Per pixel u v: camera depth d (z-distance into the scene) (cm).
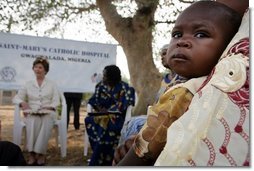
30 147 489
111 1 833
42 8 851
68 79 605
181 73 74
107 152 442
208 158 62
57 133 603
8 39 564
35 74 530
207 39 72
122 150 108
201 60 72
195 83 74
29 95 511
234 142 62
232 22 75
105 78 462
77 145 670
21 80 571
